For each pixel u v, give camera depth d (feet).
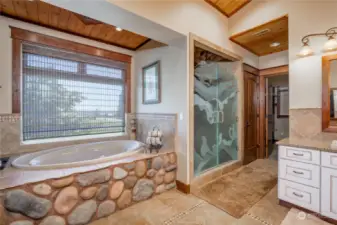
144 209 6.70
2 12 7.32
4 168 6.05
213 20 9.25
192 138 8.20
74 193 5.58
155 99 9.96
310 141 7.07
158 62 9.68
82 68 9.95
